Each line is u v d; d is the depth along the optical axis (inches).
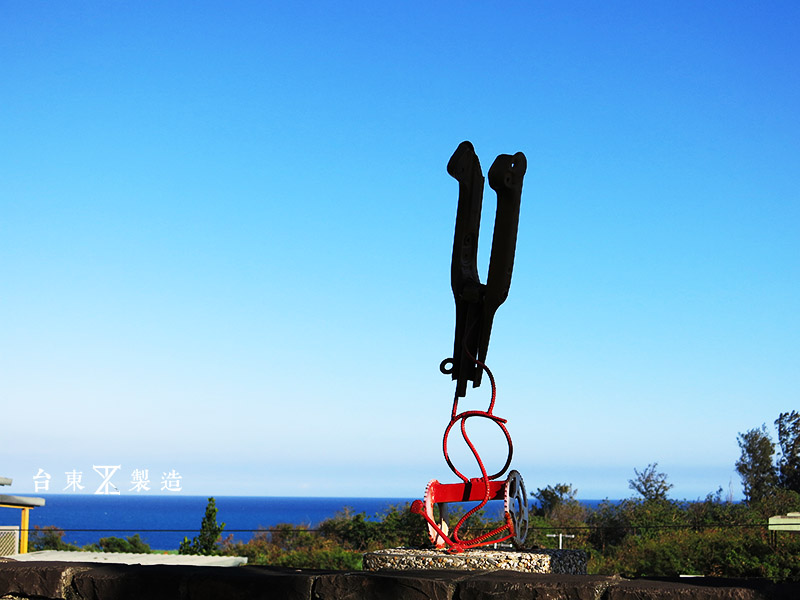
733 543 795.4
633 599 107.6
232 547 1237.7
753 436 1525.6
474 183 159.8
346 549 1117.1
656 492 1267.2
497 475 164.4
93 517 4475.9
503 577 118.0
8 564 140.6
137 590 130.1
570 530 1068.5
